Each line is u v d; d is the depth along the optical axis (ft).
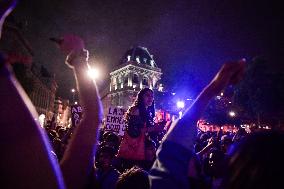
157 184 4.77
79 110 27.50
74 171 4.59
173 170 4.75
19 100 3.09
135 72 342.44
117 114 31.58
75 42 5.36
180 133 4.89
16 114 3.01
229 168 3.61
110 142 23.13
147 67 350.02
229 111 124.16
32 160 3.00
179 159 4.80
